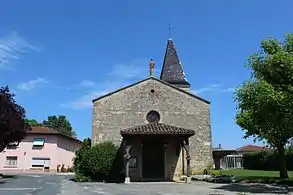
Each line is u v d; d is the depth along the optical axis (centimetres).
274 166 4409
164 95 2983
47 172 4659
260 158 4669
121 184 2320
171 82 4041
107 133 2864
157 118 2942
